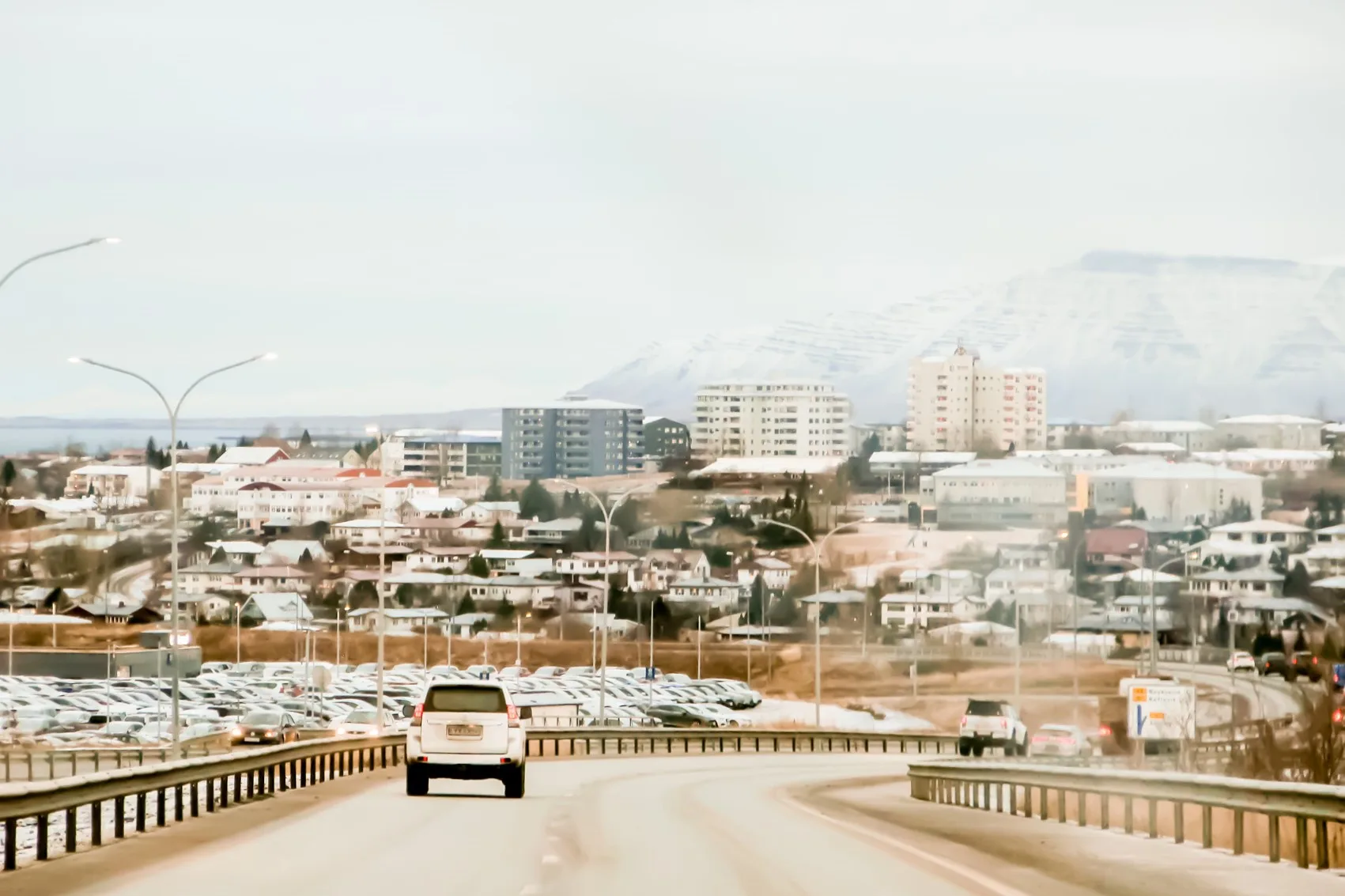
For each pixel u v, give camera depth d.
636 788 115.31
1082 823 77.38
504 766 90.19
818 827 75.00
